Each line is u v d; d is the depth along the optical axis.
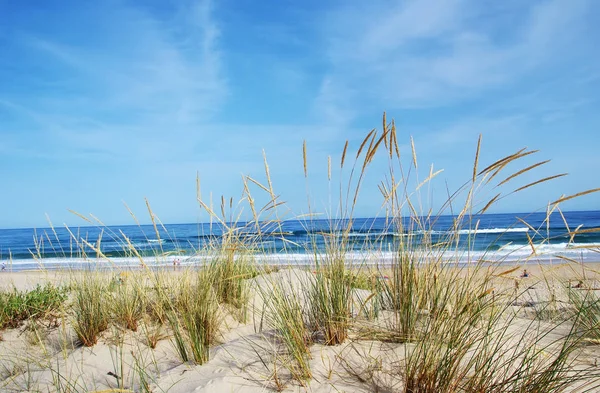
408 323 2.60
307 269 3.16
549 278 4.39
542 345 2.61
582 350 2.57
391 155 2.88
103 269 4.45
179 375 2.59
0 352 3.65
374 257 3.16
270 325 3.34
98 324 3.63
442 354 2.12
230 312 4.02
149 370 2.96
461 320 2.19
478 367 2.07
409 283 2.66
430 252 2.71
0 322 4.10
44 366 3.26
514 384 1.93
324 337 2.80
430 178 2.77
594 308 2.99
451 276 2.52
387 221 2.93
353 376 2.28
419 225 2.78
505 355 2.37
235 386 2.26
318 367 2.40
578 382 2.11
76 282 4.09
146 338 3.58
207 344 3.16
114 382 2.82
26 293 4.68
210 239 4.39
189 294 3.50
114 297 4.08
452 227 2.66
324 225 3.06
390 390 2.12
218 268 4.24
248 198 3.33
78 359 3.30
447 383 1.96
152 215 3.96
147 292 3.98
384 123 2.80
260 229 3.46
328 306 2.76
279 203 3.30
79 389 2.76
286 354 2.63
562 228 29.14
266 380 2.30
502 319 3.12
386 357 2.45
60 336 3.94
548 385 1.91
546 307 3.76
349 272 3.00
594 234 23.17
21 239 36.34
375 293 3.14
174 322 3.25
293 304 2.81
